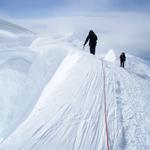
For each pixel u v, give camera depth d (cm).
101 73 1212
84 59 1395
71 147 570
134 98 973
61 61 1175
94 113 744
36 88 887
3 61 949
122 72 1469
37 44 1345
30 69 981
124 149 578
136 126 703
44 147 566
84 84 991
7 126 699
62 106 773
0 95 780
